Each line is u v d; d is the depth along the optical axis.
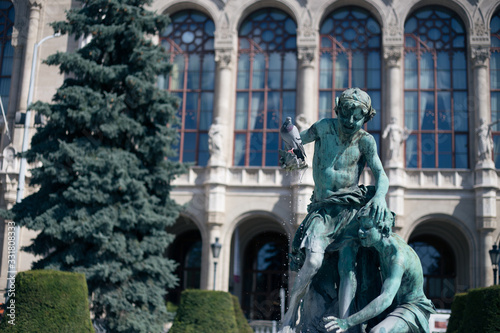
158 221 21.88
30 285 13.77
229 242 34.72
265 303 38.97
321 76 37.75
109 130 21.64
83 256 20.81
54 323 13.61
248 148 37.16
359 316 5.73
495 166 36.06
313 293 6.54
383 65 36.69
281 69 38.06
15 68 37.91
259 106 37.72
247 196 34.97
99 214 20.73
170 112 23.20
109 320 20.56
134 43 23.12
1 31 39.59
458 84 37.12
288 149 6.89
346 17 38.19
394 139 34.56
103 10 23.52
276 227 39.38
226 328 19.39
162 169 23.00
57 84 37.09
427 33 37.81
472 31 36.25
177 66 38.69
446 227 37.50
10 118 37.12
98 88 22.91
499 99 36.75
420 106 37.00
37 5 38.03
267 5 38.22
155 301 21.27
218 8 37.78
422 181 34.81
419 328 5.90
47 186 21.92
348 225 6.32
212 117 37.81
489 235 33.44
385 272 6.05
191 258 40.78
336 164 6.50
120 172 21.11
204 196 35.00
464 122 36.59
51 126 22.48
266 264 39.69
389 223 6.03
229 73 36.97
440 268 39.72
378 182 6.36
